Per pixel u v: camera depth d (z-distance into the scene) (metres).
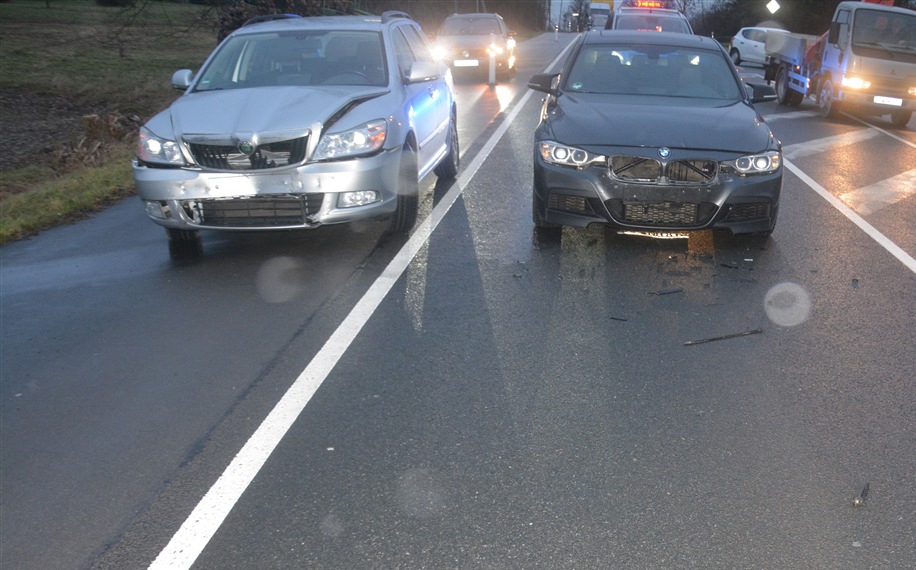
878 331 5.34
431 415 4.21
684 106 7.46
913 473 3.69
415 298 5.90
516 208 8.44
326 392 4.48
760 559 3.11
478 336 5.21
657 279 6.31
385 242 7.29
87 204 8.96
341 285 6.19
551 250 7.02
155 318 5.62
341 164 6.50
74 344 5.21
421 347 5.05
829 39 17.39
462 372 4.70
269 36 8.14
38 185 10.38
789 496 3.51
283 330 5.36
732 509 3.41
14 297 6.09
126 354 5.04
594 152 6.68
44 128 16.72
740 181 6.60
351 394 4.45
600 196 6.65
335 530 3.29
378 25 8.28
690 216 6.61
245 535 3.28
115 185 9.85
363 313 5.62
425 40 9.74
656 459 3.79
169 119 6.85
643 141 6.67
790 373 4.71
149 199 6.63
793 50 19.50
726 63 8.25
